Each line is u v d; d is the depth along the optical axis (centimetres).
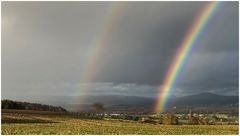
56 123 7369
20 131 4722
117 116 12150
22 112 11538
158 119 9894
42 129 5234
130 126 6862
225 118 11712
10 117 8738
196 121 9119
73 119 9831
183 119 9644
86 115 12406
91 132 4969
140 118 10531
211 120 9906
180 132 5338
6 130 4791
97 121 9188
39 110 13238
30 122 7412
